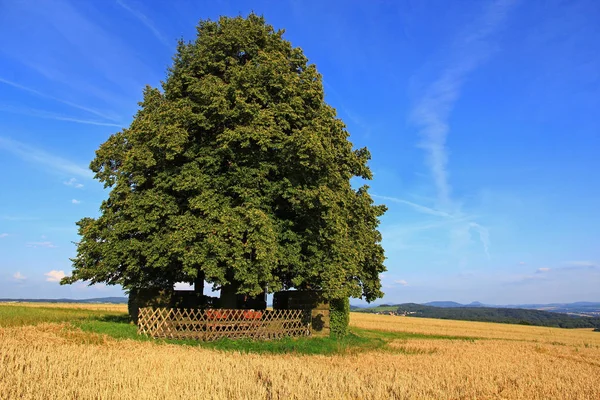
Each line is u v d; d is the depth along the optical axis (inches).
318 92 925.2
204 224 775.7
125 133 979.9
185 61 958.4
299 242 857.5
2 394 348.2
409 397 425.4
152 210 816.9
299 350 767.1
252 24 940.6
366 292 1153.4
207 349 676.1
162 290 1101.7
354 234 1027.3
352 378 485.1
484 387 502.9
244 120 825.5
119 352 563.2
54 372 416.2
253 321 846.5
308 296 1085.8
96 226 903.7
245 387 405.4
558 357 949.8
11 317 1007.0
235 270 773.3
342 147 995.3
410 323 2428.6
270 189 827.4
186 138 814.5
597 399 481.7
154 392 368.5
